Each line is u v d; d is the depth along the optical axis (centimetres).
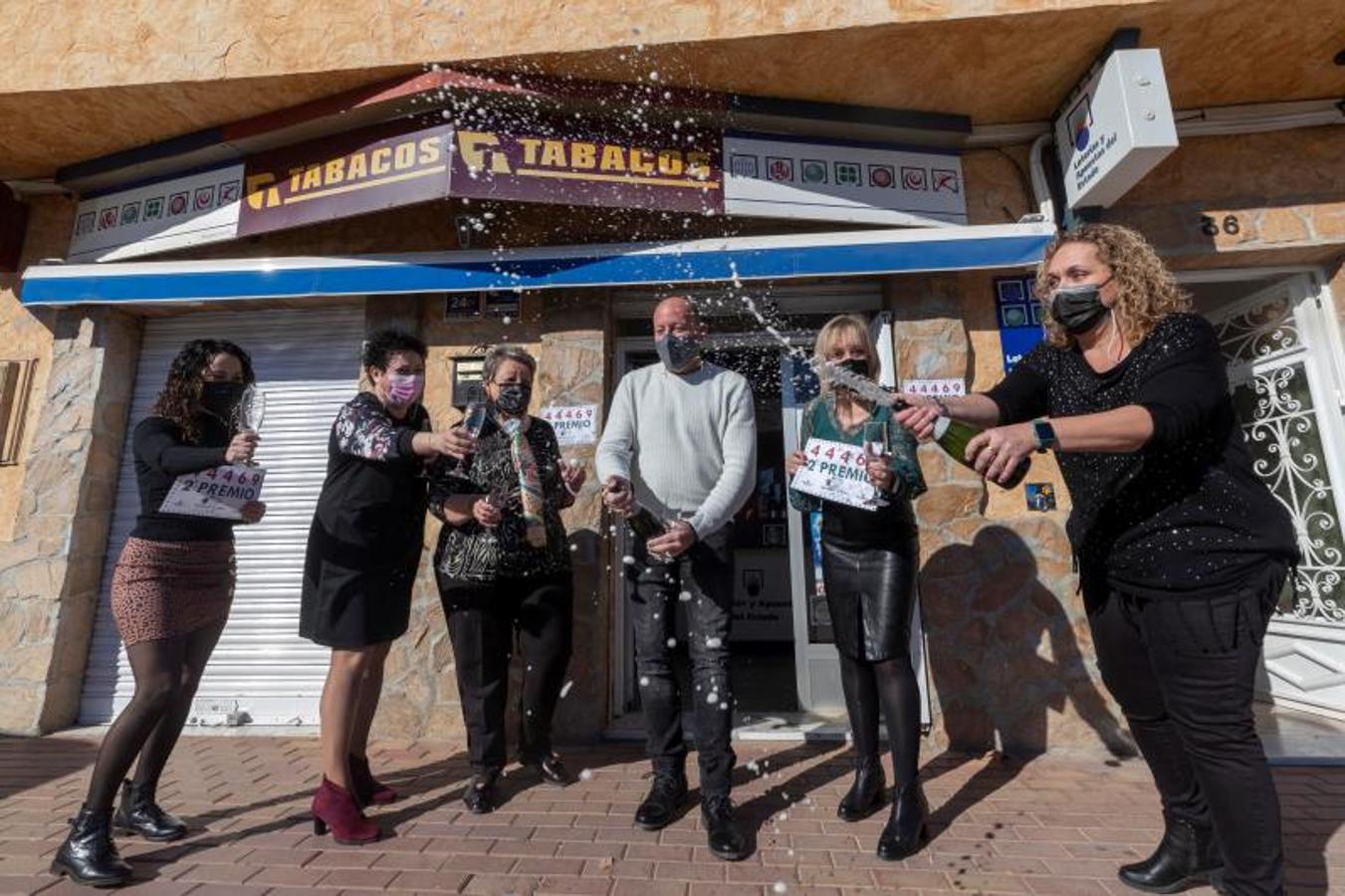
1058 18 328
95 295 413
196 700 398
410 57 355
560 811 267
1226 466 171
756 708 417
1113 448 151
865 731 261
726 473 254
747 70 360
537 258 387
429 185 358
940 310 390
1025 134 402
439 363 412
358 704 274
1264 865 164
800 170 390
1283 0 317
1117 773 311
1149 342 180
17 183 448
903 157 403
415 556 270
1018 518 367
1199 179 388
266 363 439
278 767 326
